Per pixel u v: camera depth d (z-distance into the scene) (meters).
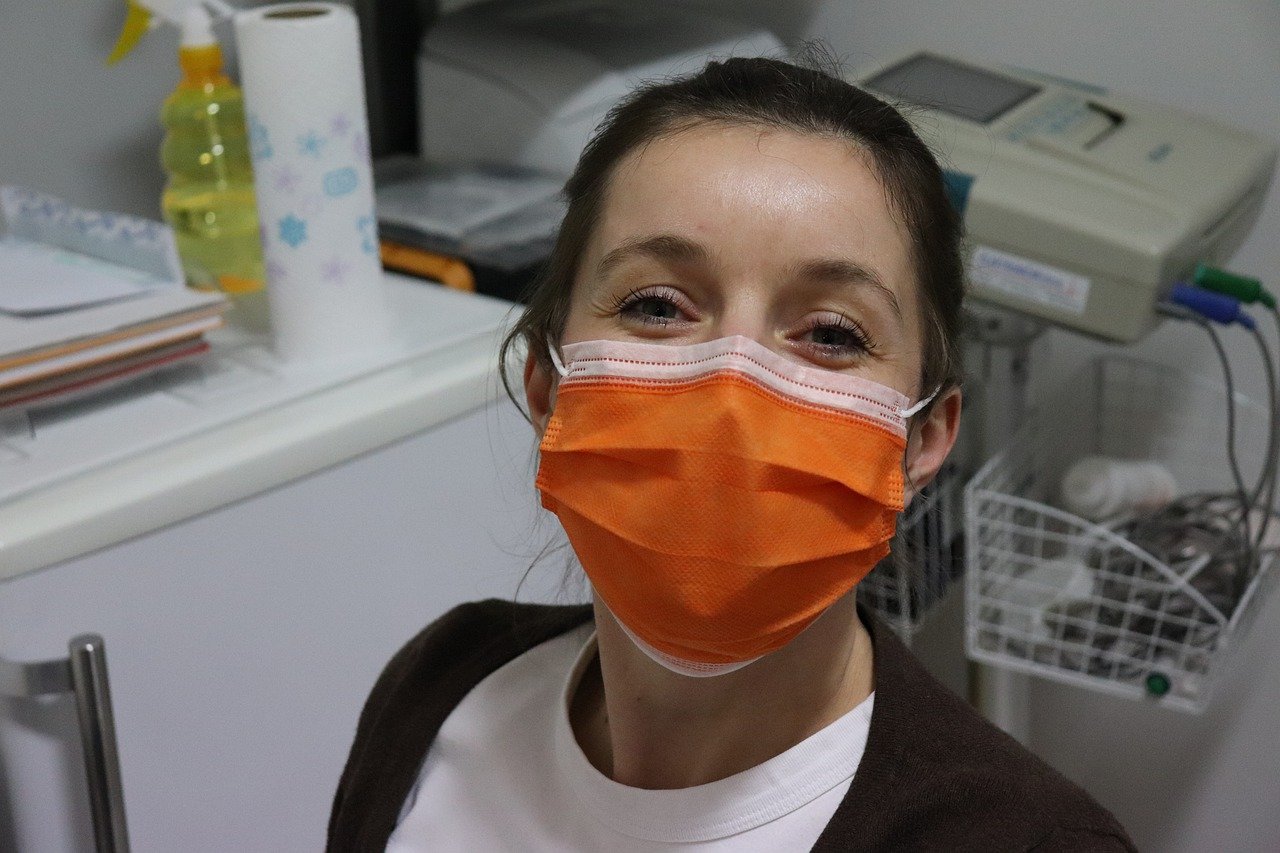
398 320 1.42
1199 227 1.25
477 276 1.50
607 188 0.65
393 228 1.58
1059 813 0.60
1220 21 1.55
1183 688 1.29
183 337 1.22
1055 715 1.91
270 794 1.23
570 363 0.67
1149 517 1.47
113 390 1.22
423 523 1.29
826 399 0.63
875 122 0.65
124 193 1.68
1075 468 1.52
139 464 1.10
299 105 1.20
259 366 1.29
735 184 0.61
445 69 1.78
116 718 1.09
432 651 0.84
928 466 0.73
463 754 0.78
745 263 0.61
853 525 0.65
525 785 0.75
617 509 0.63
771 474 0.62
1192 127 1.44
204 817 1.18
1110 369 1.73
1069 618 1.34
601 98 1.67
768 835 0.65
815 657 0.65
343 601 1.24
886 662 0.66
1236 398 1.66
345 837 0.81
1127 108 1.47
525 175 1.73
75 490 1.05
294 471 1.16
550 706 0.77
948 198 0.70
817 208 0.61
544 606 0.86
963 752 0.62
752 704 0.66
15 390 1.10
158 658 1.10
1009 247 1.27
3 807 1.10
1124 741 1.86
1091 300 1.24
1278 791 1.75
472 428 1.31
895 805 0.61
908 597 1.43
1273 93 1.54
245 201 1.45
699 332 0.64
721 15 1.91
